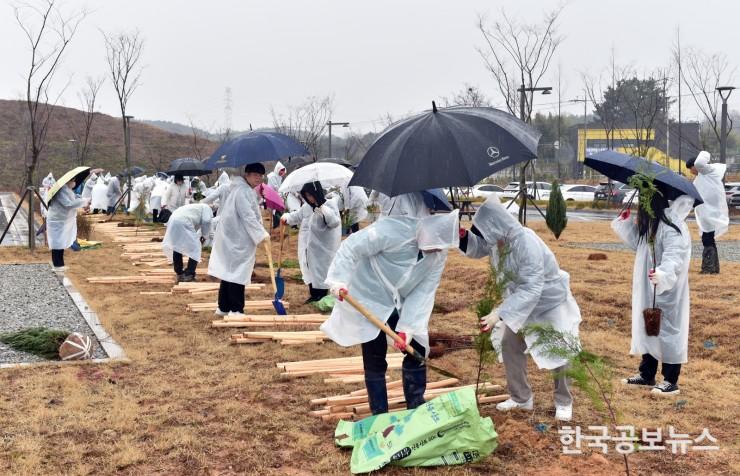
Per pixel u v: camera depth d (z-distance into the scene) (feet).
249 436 18.35
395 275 18.10
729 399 21.86
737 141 288.92
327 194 40.81
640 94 149.48
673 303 21.53
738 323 28.50
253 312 34.73
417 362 18.90
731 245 58.90
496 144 17.28
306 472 16.29
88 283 42.55
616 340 28.86
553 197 63.67
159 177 102.27
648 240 21.53
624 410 20.58
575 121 296.71
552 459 17.06
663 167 21.57
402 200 18.15
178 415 19.76
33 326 30.86
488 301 18.53
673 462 17.10
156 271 46.21
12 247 60.44
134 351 26.37
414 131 17.47
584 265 45.01
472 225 18.63
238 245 31.60
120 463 16.43
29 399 20.79
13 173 187.11
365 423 17.79
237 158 30.58
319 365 24.48
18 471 15.89
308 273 36.22
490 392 21.84
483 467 16.55
